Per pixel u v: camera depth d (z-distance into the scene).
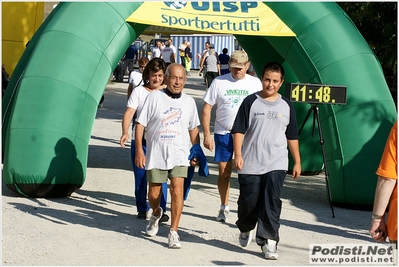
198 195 8.87
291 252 6.14
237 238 6.64
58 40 8.12
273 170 5.82
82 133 8.12
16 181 7.94
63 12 8.38
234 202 8.52
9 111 9.25
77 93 8.03
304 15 8.65
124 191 8.90
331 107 8.30
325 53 8.41
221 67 22.77
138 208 7.29
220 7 8.90
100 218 7.27
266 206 5.83
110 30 8.34
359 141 8.19
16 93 8.12
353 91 8.24
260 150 5.86
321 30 8.52
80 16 8.28
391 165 4.07
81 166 8.16
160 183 6.36
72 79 8.02
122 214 7.53
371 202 8.20
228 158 7.27
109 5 8.45
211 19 8.71
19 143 7.90
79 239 6.33
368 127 8.19
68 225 6.86
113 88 26.34
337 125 8.27
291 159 11.05
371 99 8.23
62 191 8.09
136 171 7.25
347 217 7.83
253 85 7.36
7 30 16.05
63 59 8.05
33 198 8.06
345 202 8.32
